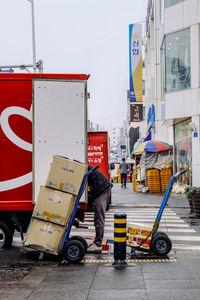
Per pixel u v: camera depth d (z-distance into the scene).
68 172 6.95
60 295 5.10
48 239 6.91
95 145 16.88
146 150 23.69
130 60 35.22
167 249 7.47
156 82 33.06
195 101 20.81
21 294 5.16
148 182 24.05
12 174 7.86
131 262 7.01
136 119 37.31
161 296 4.98
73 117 7.63
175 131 26.02
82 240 7.29
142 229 7.54
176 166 25.70
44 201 6.94
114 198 20.69
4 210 7.85
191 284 5.51
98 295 5.07
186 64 21.45
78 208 7.59
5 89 7.94
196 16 20.73
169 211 14.94
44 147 7.56
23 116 7.92
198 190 13.20
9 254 7.75
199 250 8.05
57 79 7.61
